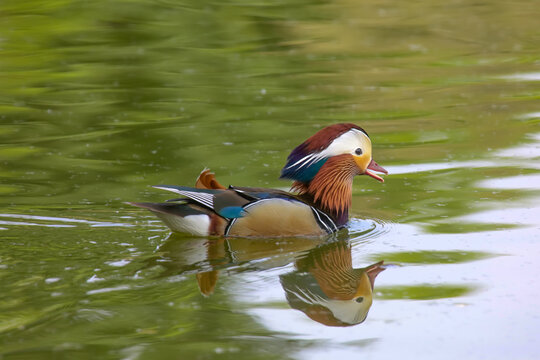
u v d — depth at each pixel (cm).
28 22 3000
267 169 1458
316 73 2328
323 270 984
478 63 2444
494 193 1302
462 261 1006
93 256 1004
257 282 934
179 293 886
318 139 1201
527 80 2206
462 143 1619
